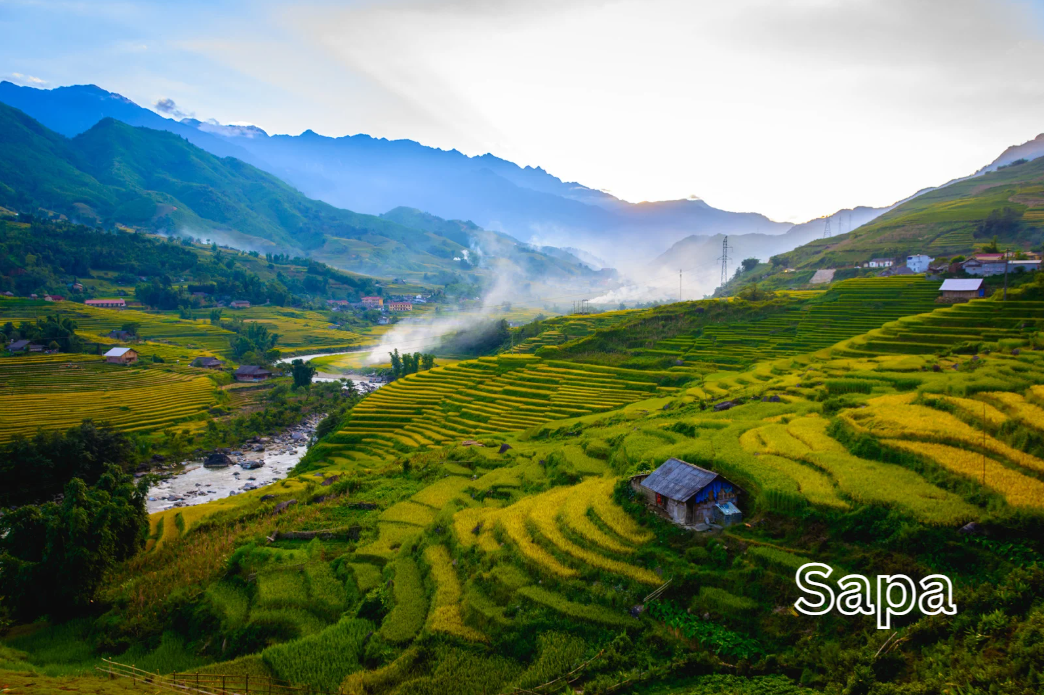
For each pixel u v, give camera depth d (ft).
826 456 122.11
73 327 508.53
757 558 97.30
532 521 129.49
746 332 362.53
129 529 169.78
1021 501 89.86
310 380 481.87
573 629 98.48
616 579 105.09
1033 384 141.69
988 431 120.16
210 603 137.69
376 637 110.63
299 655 108.68
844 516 98.89
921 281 376.68
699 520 113.39
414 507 177.06
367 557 146.10
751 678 81.51
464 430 282.36
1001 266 355.77
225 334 638.94
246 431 370.12
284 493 213.25
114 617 140.36
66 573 144.87
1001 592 77.51
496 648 100.53
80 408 361.10
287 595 134.72
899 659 74.90
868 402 151.94
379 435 297.74
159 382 435.12
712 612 92.99
